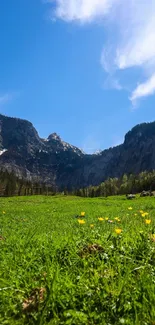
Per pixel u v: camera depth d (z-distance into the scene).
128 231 6.72
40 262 4.77
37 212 28.45
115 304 3.32
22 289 3.80
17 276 4.17
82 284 3.75
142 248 4.87
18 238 6.91
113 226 9.55
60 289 3.60
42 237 6.90
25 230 11.59
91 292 3.54
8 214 25.98
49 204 45.38
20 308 3.32
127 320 3.02
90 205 36.88
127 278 3.82
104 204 37.81
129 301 3.43
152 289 3.52
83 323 3.07
